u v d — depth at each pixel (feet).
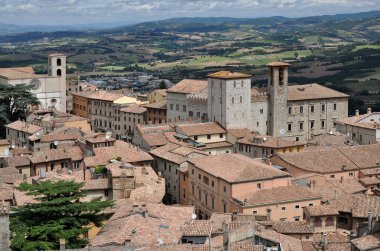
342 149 560.20
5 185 439.63
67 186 324.80
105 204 328.90
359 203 395.14
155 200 408.26
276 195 432.25
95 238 311.47
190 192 517.14
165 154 574.15
